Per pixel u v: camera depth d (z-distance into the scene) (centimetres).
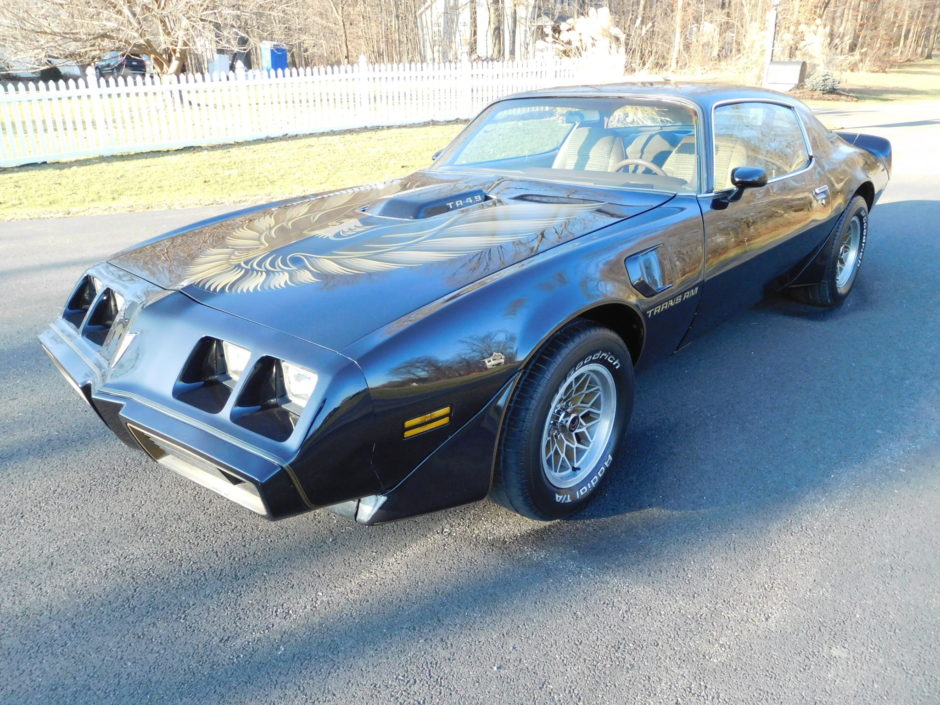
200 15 1586
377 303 222
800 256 404
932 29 5066
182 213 814
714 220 313
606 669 198
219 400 214
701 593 227
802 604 222
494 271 239
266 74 1360
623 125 349
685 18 2814
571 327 244
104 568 240
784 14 2506
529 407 230
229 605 224
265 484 191
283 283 239
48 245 673
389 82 1517
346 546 253
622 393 272
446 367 211
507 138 383
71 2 1584
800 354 409
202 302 234
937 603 221
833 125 1445
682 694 190
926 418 335
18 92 1118
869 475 290
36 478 292
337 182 980
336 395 194
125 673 198
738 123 355
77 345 267
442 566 241
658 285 278
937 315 464
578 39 2042
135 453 312
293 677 197
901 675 195
